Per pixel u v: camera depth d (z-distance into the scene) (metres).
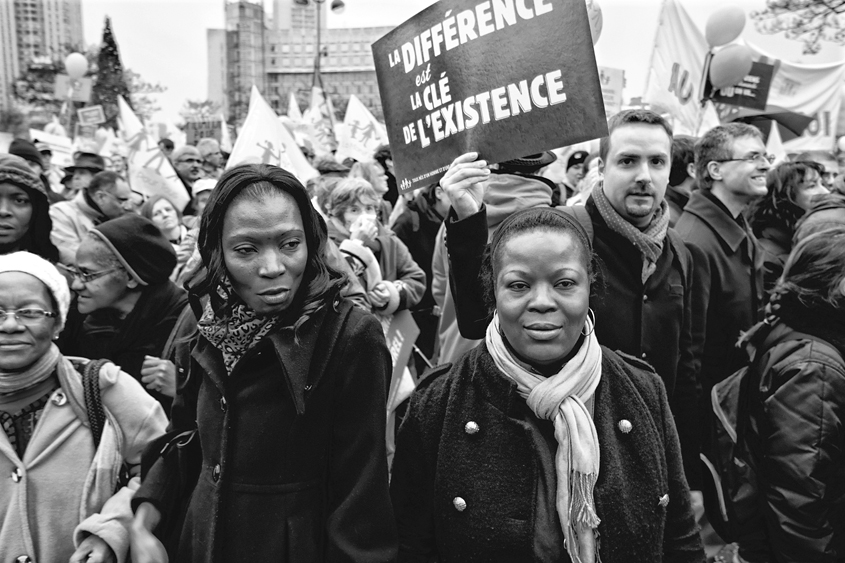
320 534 1.71
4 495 1.94
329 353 1.71
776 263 4.16
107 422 2.05
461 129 2.30
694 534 1.75
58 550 1.94
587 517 1.53
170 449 1.86
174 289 3.15
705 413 3.01
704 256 3.03
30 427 2.00
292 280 1.68
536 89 2.15
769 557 2.25
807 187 4.30
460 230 2.18
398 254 4.30
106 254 2.96
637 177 2.45
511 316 1.62
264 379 1.71
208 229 1.68
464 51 2.28
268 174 1.68
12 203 3.17
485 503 1.62
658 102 7.27
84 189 5.31
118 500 1.90
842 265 2.12
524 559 1.58
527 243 1.61
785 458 2.07
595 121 2.06
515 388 1.66
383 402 1.76
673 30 7.20
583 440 1.58
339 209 4.34
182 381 1.91
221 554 1.66
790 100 8.66
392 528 1.73
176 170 7.93
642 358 2.48
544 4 2.12
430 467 1.76
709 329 3.21
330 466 1.75
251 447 1.69
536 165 2.93
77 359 2.14
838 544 2.11
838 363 2.09
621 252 2.51
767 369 2.21
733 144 3.37
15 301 1.93
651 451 1.65
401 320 3.92
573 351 1.71
